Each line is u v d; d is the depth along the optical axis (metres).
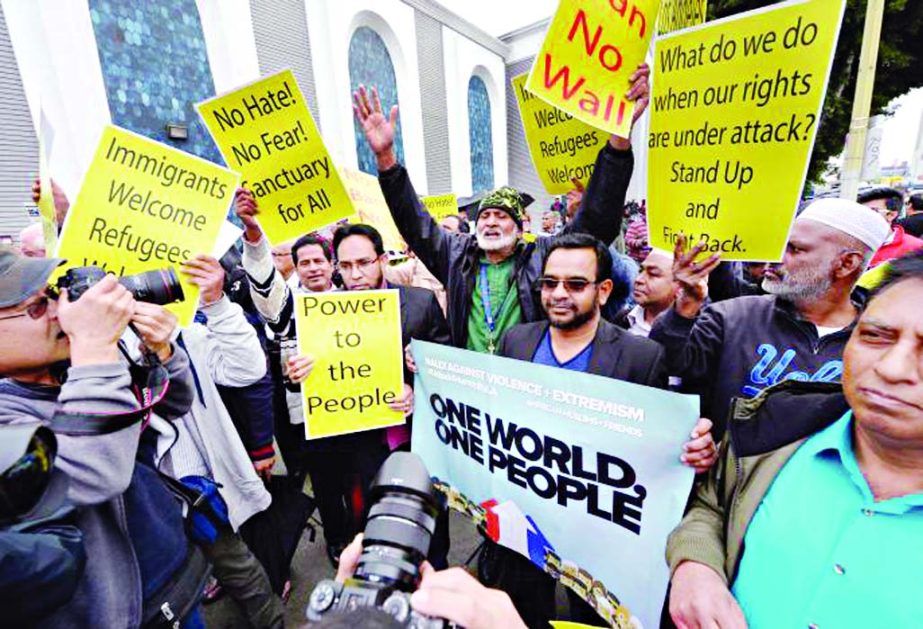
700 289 1.39
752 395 1.49
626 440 1.08
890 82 8.55
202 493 1.47
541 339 1.65
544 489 1.28
